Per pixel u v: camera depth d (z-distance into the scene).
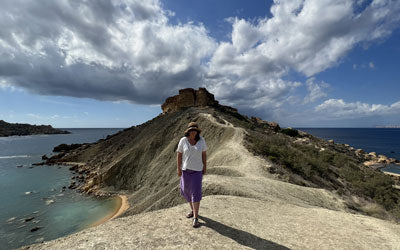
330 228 5.20
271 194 11.21
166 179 36.12
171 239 3.78
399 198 22.14
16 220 27.64
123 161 47.56
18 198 36.62
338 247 4.12
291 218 5.76
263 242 4.00
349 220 5.96
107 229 4.21
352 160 42.94
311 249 3.93
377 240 4.64
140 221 4.66
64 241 3.78
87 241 3.67
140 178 42.16
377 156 87.19
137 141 64.62
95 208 31.17
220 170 17.45
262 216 5.64
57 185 45.19
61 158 77.00
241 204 6.57
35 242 22.45
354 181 26.09
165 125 63.12
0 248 21.58
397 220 16.27
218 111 74.44
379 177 27.23
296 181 20.28
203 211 5.47
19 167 67.12
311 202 13.23
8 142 158.75
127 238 3.77
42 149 115.69
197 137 4.37
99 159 65.38
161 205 11.15
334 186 23.64
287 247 3.91
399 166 73.69
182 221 4.68
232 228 4.50
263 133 56.34
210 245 3.64
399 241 4.64
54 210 30.78
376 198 21.83
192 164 4.27
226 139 38.66
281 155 27.64
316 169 26.56
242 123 63.25
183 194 4.64
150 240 3.71
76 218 27.95
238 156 25.80
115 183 42.16
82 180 48.94
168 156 44.47
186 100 84.06
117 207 31.28
